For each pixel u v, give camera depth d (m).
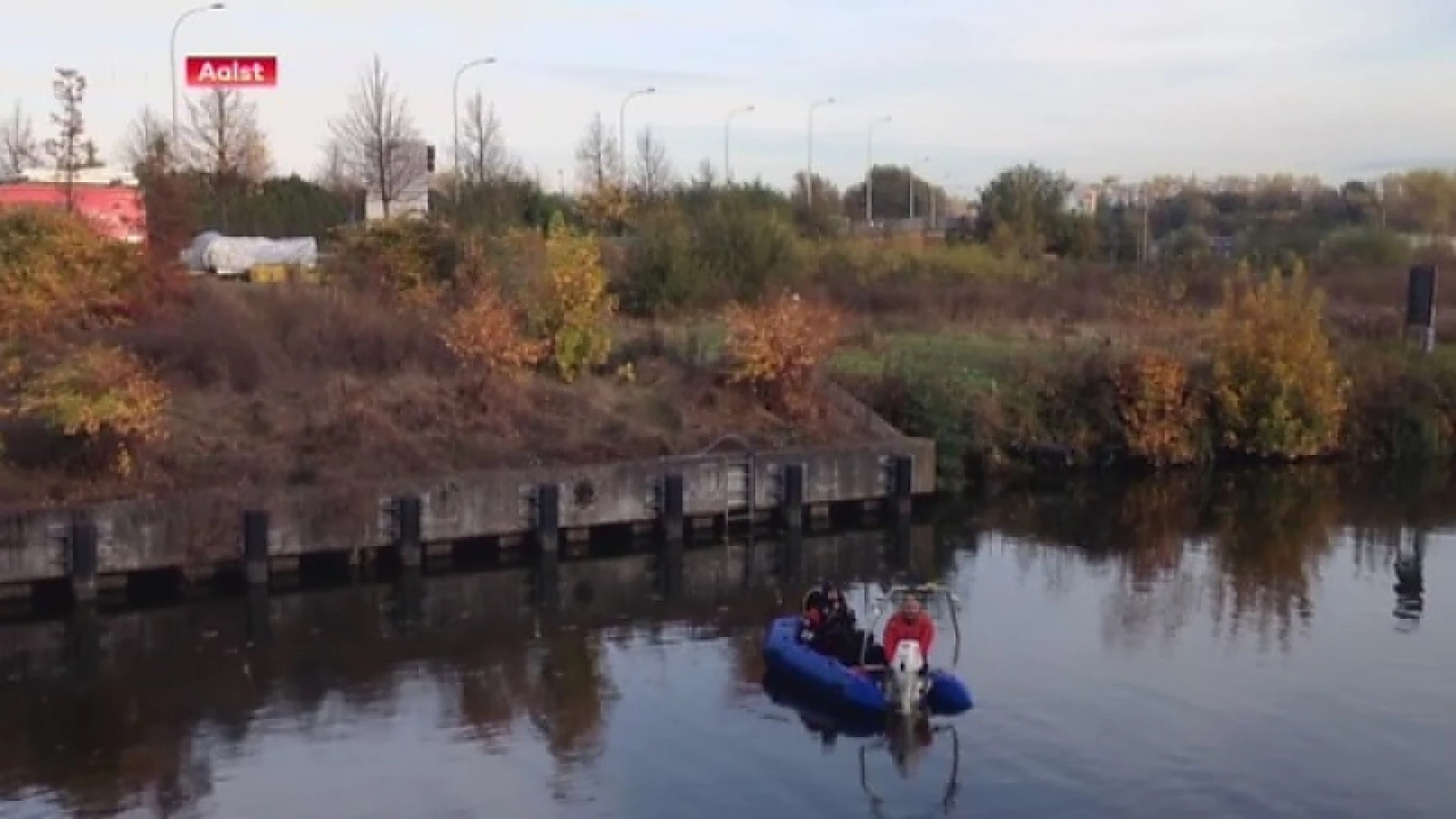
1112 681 26.83
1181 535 39.81
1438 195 163.25
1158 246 120.56
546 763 22.97
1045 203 104.94
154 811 20.98
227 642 29.83
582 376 43.84
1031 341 57.25
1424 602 32.50
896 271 73.25
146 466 34.12
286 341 42.47
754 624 31.45
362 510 34.91
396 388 40.06
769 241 63.19
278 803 21.30
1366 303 73.62
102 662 28.38
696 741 23.98
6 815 20.78
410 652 29.14
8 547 31.14
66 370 33.56
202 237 65.12
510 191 75.12
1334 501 44.66
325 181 96.75
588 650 29.41
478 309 42.62
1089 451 48.84
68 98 65.88
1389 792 21.73
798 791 21.83
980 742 23.80
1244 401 50.19
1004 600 32.91
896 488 42.25
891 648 25.94
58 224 43.19
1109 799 21.47
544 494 36.91
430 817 20.80
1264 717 24.91
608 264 60.16
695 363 45.78
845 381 46.53
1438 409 53.06
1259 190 194.88
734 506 40.28
